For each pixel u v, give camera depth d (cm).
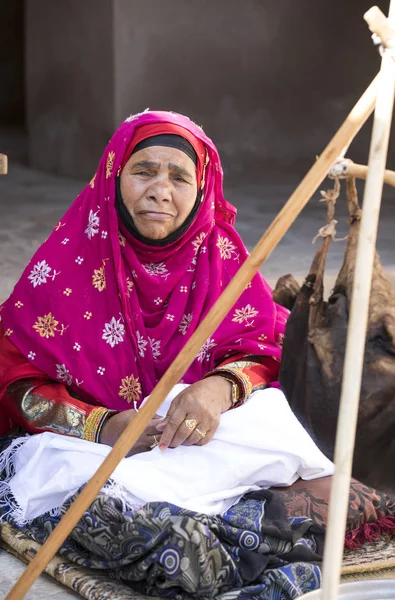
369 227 168
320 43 907
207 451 237
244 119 898
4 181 886
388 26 169
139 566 214
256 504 235
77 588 220
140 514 217
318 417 212
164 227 258
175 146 255
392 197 828
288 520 230
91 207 265
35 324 261
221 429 242
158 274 269
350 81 916
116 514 219
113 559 219
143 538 213
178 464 234
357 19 905
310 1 896
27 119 959
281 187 879
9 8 1325
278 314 285
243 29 880
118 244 260
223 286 279
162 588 215
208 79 877
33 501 237
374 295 207
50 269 263
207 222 272
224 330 273
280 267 555
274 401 252
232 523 228
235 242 284
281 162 916
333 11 904
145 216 256
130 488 228
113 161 259
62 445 242
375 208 168
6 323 264
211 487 235
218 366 274
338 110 920
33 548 231
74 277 263
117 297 263
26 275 266
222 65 879
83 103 883
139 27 839
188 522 212
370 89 180
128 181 256
